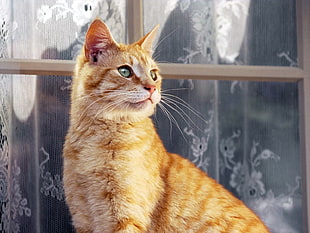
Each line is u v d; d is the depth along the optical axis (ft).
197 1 5.24
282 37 5.39
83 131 4.21
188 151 5.20
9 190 4.72
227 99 5.36
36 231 4.84
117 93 4.05
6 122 4.70
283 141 5.42
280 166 5.42
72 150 4.25
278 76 5.23
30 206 4.84
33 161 4.85
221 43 5.30
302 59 5.27
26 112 4.82
